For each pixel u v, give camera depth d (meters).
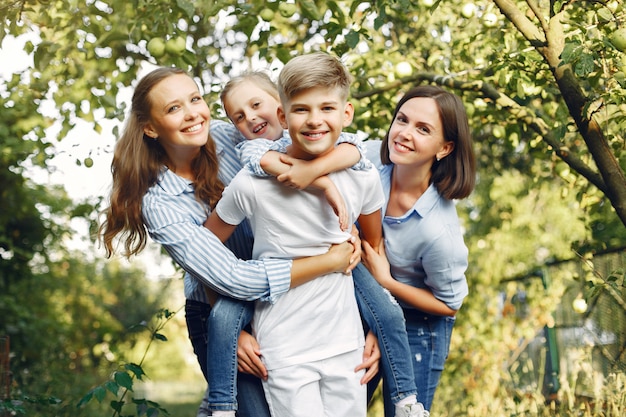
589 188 5.65
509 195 9.52
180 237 3.14
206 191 3.31
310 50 5.96
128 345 12.18
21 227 9.40
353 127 5.20
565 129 4.42
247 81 3.64
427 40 6.12
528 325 7.86
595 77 4.41
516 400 6.91
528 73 4.84
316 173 2.95
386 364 3.28
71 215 6.31
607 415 5.33
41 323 9.38
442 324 3.71
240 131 3.66
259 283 3.05
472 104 5.55
